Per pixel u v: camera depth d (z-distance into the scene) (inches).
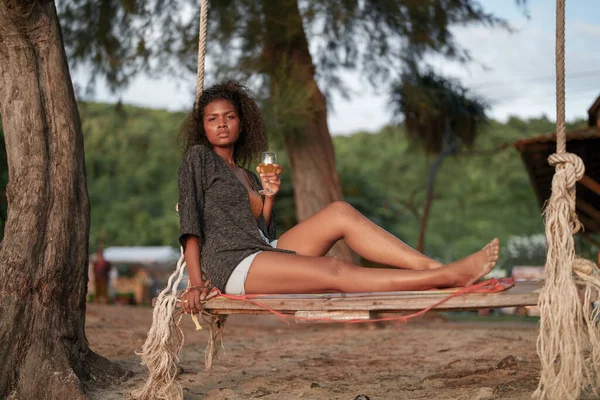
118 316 359.3
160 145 1451.8
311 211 376.8
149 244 1435.8
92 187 1460.4
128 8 336.2
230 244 135.0
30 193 161.3
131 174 1477.6
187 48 343.6
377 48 373.4
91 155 1382.9
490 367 176.2
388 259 131.8
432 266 128.1
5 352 150.3
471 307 114.0
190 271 134.5
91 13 365.7
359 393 149.9
